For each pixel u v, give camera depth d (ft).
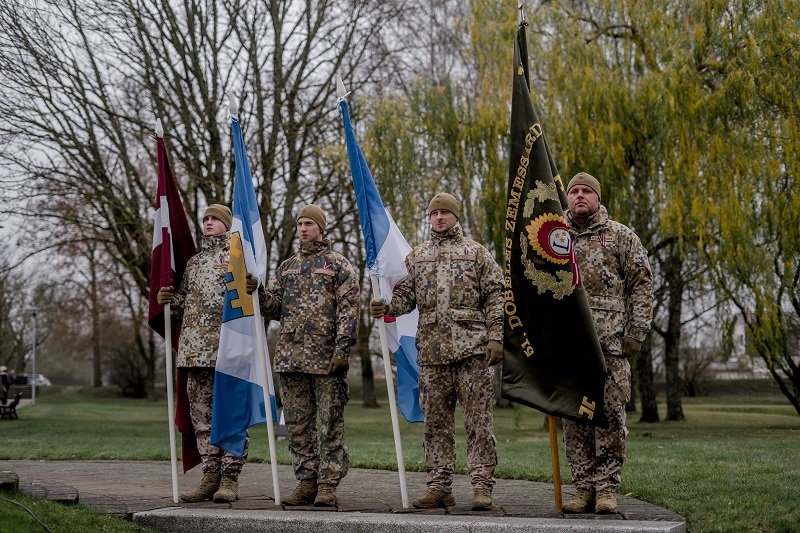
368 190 19.21
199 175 57.11
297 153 59.93
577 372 16.97
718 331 51.42
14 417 83.35
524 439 50.21
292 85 62.44
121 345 165.78
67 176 58.13
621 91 48.49
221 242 21.45
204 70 58.75
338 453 19.30
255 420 20.10
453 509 18.06
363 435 61.93
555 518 16.51
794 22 45.24
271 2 59.31
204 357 20.43
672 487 20.22
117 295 124.98
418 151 56.54
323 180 62.08
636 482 21.26
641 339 17.38
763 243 46.11
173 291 21.34
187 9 57.21
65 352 222.89
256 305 19.77
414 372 19.95
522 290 17.54
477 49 54.24
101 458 32.76
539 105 51.29
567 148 49.34
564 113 49.75
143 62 56.80
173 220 22.22
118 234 62.44
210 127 56.80
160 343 159.33
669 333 77.92
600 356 16.85
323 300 19.67
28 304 168.25
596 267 17.74
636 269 17.63
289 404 19.76
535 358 17.30
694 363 143.02
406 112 57.88
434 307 18.49
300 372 19.43
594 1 51.70
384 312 18.75
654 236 58.29
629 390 17.62
